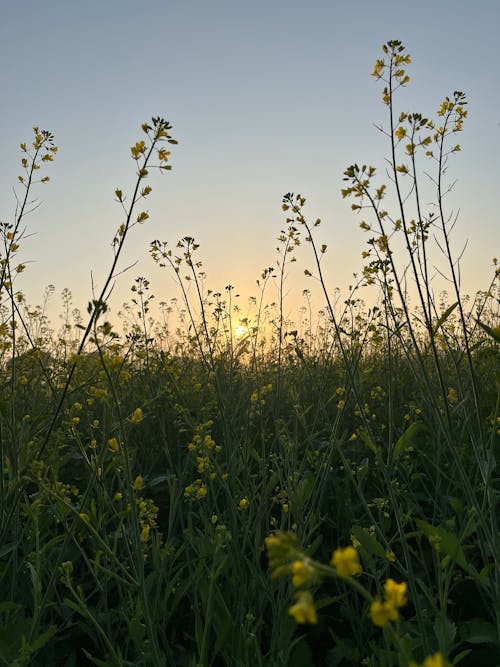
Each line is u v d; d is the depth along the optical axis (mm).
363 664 2688
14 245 3088
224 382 4676
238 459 3350
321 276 2910
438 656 803
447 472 3730
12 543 2568
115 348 2432
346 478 3619
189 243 4234
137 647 2355
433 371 4688
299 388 4988
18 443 2648
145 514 2594
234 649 2441
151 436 4641
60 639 2855
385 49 2631
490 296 3447
